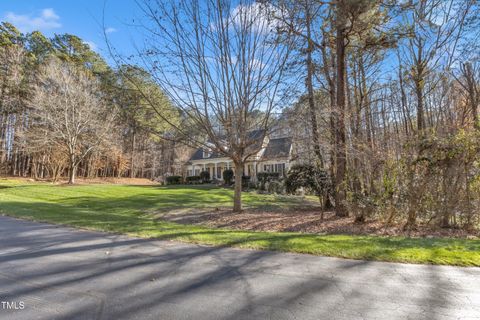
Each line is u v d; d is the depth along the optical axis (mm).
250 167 26547
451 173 6699
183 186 22391
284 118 8633
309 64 9086
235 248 4621
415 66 10922
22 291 2924
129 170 35906
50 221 6879
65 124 20719
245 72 7855
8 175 27016
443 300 2777
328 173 8945
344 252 4363
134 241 5035
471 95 9375
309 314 2486
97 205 11586
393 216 7133
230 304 2672
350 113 8930
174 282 3195
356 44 10156
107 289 2988
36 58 26438
